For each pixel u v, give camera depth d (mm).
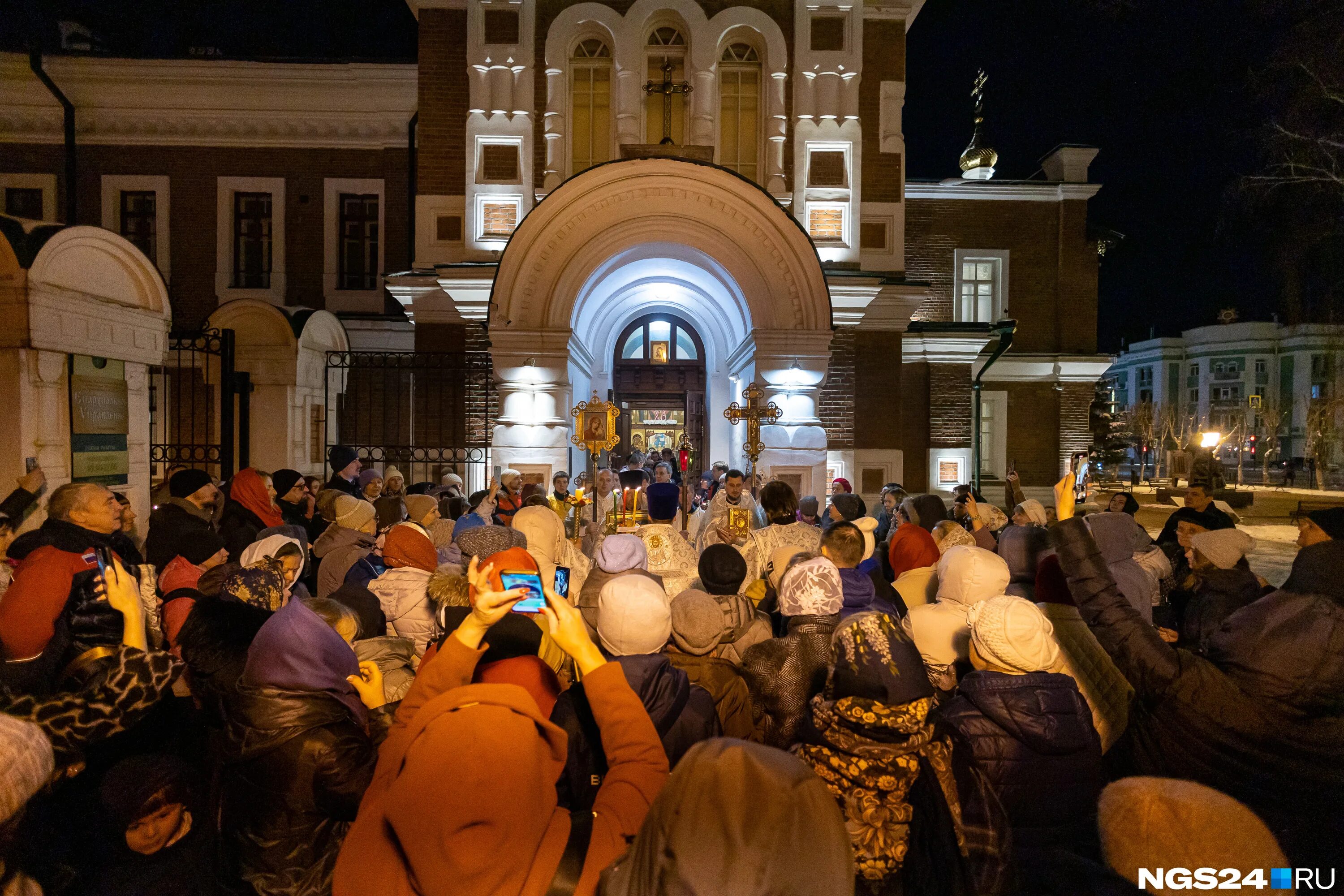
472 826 1566
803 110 13844
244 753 2686
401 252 18266
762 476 11945
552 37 13602
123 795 3047
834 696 2670
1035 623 3055
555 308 12078
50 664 3779
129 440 8672
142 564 4832
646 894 1325
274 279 18250
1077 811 2951
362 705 3025
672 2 13570
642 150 12508
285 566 4574
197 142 18094
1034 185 20750
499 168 13727
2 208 17797
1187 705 3035
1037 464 21016
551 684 2826
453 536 6586
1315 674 2871
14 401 7180
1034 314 21031
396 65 17625
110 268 8367
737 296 12711
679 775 1389
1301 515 4043
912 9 14273
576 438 9703
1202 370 72188
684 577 5168
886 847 2447
